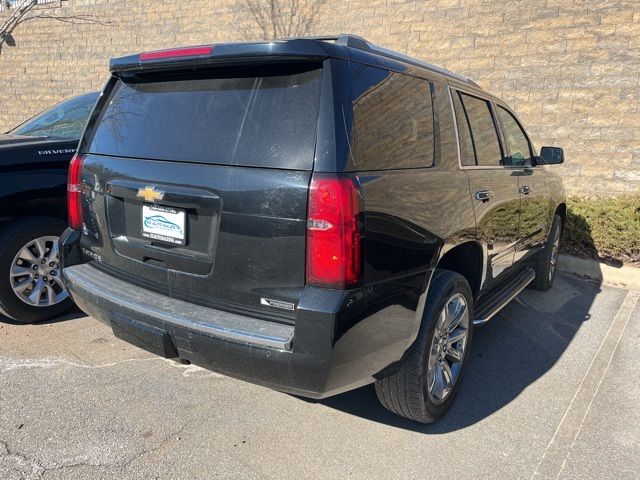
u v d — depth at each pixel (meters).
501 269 4.00
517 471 2.66
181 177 2.52
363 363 2.37
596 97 7.38
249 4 10.20
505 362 3.88
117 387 3.30
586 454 2.81
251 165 2.35
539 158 4.74
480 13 8.06
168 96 2.75
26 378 3.36
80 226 3.22
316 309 2.16
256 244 2.31
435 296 2.83
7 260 3.93
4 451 2.64
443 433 2.97
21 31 13.46
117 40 12.11
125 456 2.64
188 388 3.33
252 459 2.67
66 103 5.45
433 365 2.96
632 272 5.70
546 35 7.63
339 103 2.26
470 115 3.50
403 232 2.50
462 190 3.08
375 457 2.73
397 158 2.59
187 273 2.56
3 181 3.91
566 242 6.23
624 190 7.32
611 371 3.77
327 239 2.17
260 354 2.25
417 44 8.64
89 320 4.32
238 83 2.51
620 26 7.12
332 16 9.40
